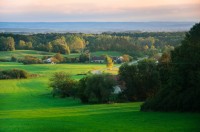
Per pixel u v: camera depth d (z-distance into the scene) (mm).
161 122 42438
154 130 36219
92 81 96125
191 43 57375
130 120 46375
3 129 40531
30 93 125625
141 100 94750
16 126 42781
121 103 88312
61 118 54312
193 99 52594
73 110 72500
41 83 146125
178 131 34844
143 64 94438
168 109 55375
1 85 143375
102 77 96125
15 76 157375
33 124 44281
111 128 39125
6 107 91688
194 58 54875
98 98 96250
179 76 54625
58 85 113938
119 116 52906
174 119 44812
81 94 98750
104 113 60219
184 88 54812
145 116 50281
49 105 95812
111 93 95250
